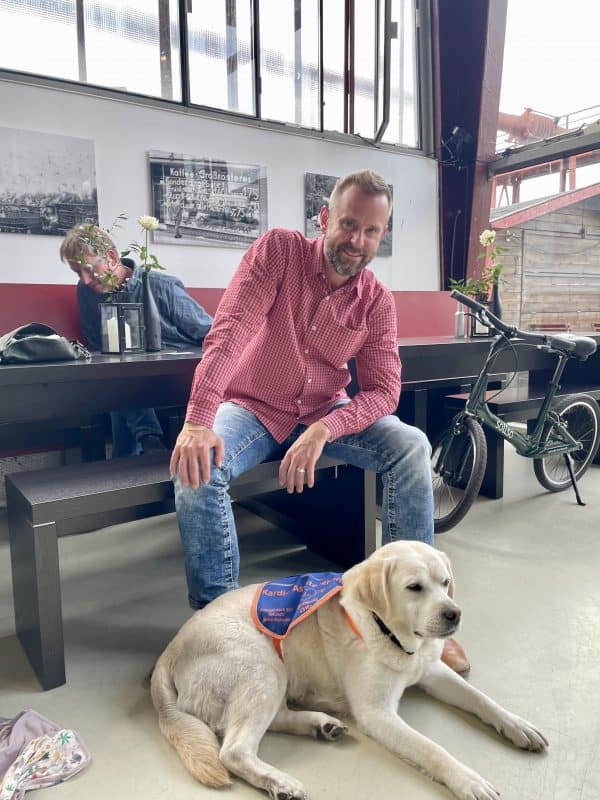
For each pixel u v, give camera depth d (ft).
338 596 4.32
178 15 12.28
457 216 16.92
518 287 17.63
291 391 5.96
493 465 9.80
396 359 6.23
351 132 15.37
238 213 13.29
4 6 10.54
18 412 5.90
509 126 16.83
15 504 5.01
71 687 4.76
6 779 3.52
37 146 10.73
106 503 4.81
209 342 5.34
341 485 7.02
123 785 3.65
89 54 11.50
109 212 11.65
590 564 7.13
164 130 12.16
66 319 9.46
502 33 15.48
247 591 4.65
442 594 3.89
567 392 10.85
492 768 3.76
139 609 6.19
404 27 15.67
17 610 5.40
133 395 6.71
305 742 4.06
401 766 3.82
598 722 4.22
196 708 3.95
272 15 13.67
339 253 5.48
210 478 4.93
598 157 15.69
